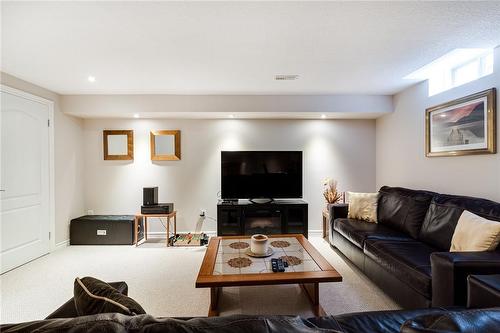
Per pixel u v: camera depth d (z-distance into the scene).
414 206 2.70
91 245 3.74
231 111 3.74
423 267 1.84
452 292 1.52
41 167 3.30
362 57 2.49
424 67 2.79
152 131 4.13
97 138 4.12
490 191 2.35
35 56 2.40
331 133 4.30
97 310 0.87
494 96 2.28
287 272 1.86
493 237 1.72
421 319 0.56
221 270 1.90
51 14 1.72
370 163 4.30
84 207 4.11
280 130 4.25
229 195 4.04
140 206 4.16
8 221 2.86
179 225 4.20
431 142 3.05
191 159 4.20
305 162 4.29
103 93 3.63
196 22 1.85
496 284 1.20
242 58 2.48
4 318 1.98
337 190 4.32
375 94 3.81
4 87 2.82
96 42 2.14
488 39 2.14
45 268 2.90
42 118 3.33
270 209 3.88
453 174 2.77
